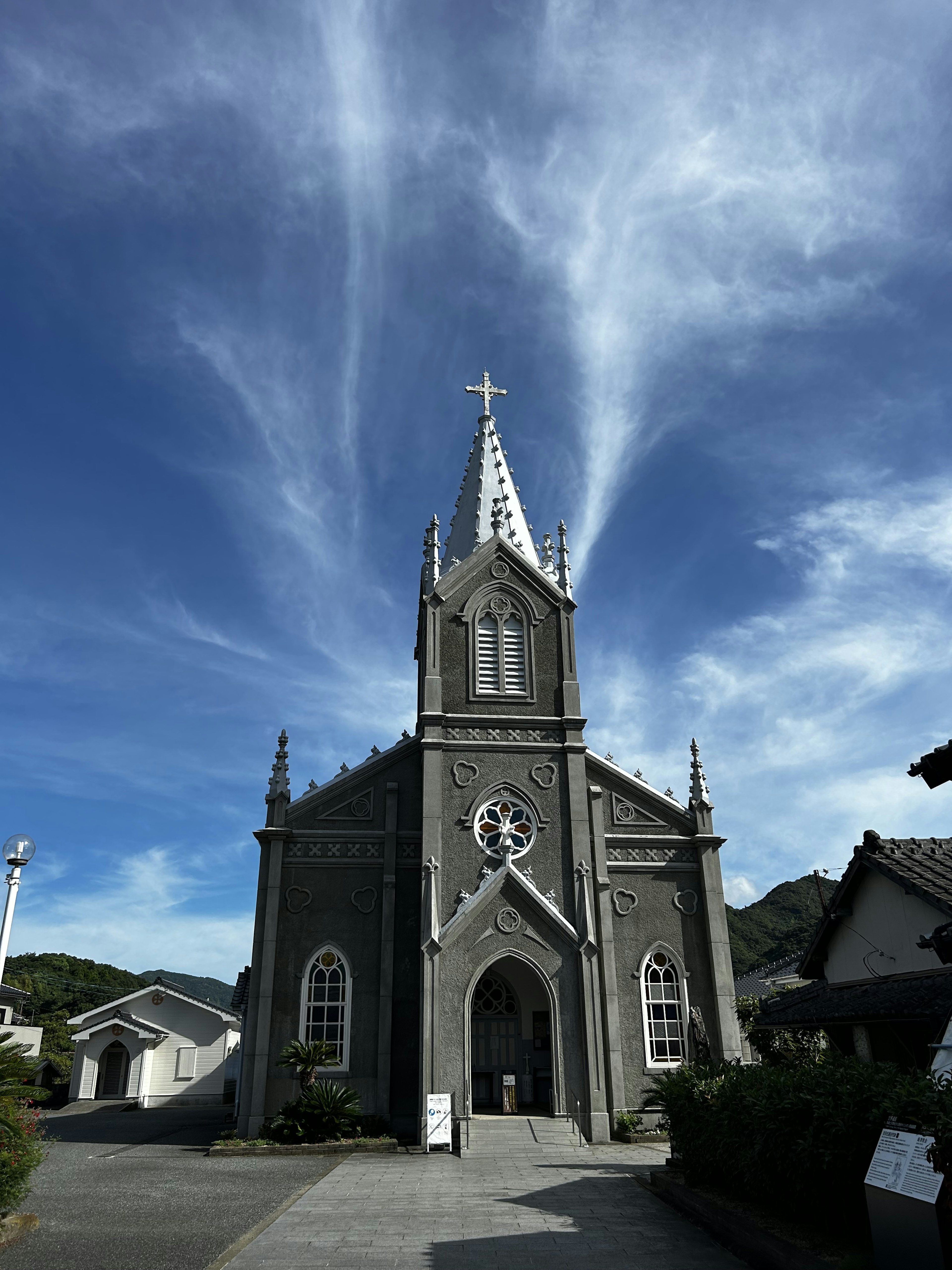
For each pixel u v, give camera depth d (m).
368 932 25.39
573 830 26.38
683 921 26.66
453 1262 10.88
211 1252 11.40
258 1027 24.08
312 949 25.14
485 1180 17.30
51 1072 51.03
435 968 23.70
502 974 27.28
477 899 24.47
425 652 28.14
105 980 89.81
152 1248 11.63
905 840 17.72
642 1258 11.05
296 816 26.45
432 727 26.94
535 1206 14.62
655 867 27.03
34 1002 79.19
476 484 32.84
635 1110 24.03
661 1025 25.50
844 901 18.30
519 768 27.00
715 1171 13.98
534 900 24.64
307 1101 22.53
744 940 77.12
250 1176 18.28
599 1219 13.46
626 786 28.03
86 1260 10.99
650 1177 16.58
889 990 15.77
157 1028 44.50
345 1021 24.45
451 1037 23.22
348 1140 22.17
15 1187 12.18
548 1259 11.01
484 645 28.56
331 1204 14.91
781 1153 11.16
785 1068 13.52
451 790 26.48
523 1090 26.17
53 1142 15.68
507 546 29.66
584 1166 19.12
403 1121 23.58
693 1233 12.47
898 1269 8.55
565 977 24.22
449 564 31.50
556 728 27.66
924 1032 14.77
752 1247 10.66
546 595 29.33
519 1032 26.78
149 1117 35.78
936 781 13.38
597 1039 23.88
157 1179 17.77
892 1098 9.43
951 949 12.80
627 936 26.25
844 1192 10.18
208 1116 36.59
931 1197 8.09
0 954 17.97
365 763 27.05
